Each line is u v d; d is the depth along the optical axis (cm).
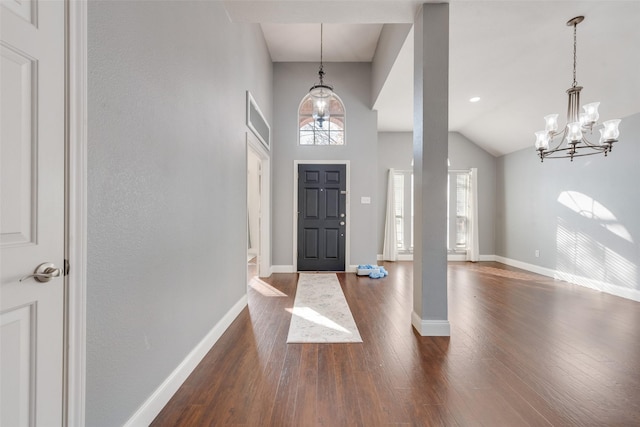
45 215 100
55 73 103
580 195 468
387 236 697
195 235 210
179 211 186
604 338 258
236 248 311
